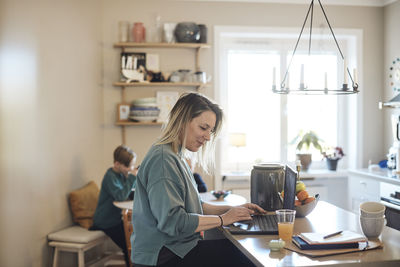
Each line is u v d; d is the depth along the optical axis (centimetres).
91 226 341
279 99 465
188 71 413
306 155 451
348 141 469
